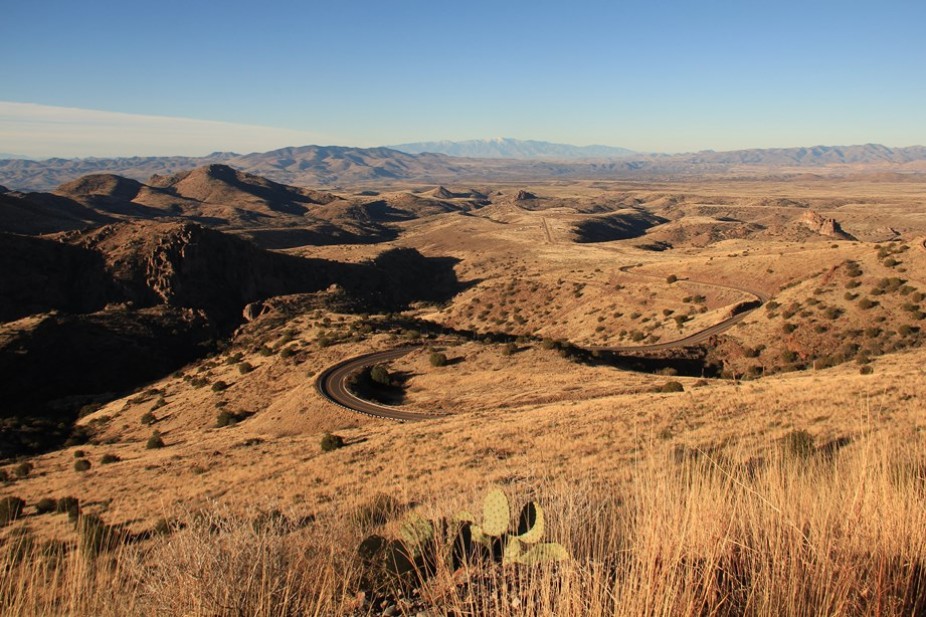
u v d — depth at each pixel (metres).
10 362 91.00
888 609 3.60
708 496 4.23
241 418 65.44
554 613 3.31
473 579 3.98
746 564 3.94
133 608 4.03
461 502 5.29
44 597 4.27
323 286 159.00
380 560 4.36
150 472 40.78
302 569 4.21
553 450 25.22
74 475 44.25
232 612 3.77
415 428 42.19
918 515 4.14
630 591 3.35
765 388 34.84
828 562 3.66
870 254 82.94
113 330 110.19
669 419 28.69
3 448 68.62
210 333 122.00
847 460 6.08
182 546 4.14
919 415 16.89
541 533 4.04
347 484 23.52
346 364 73.00
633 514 4.73
